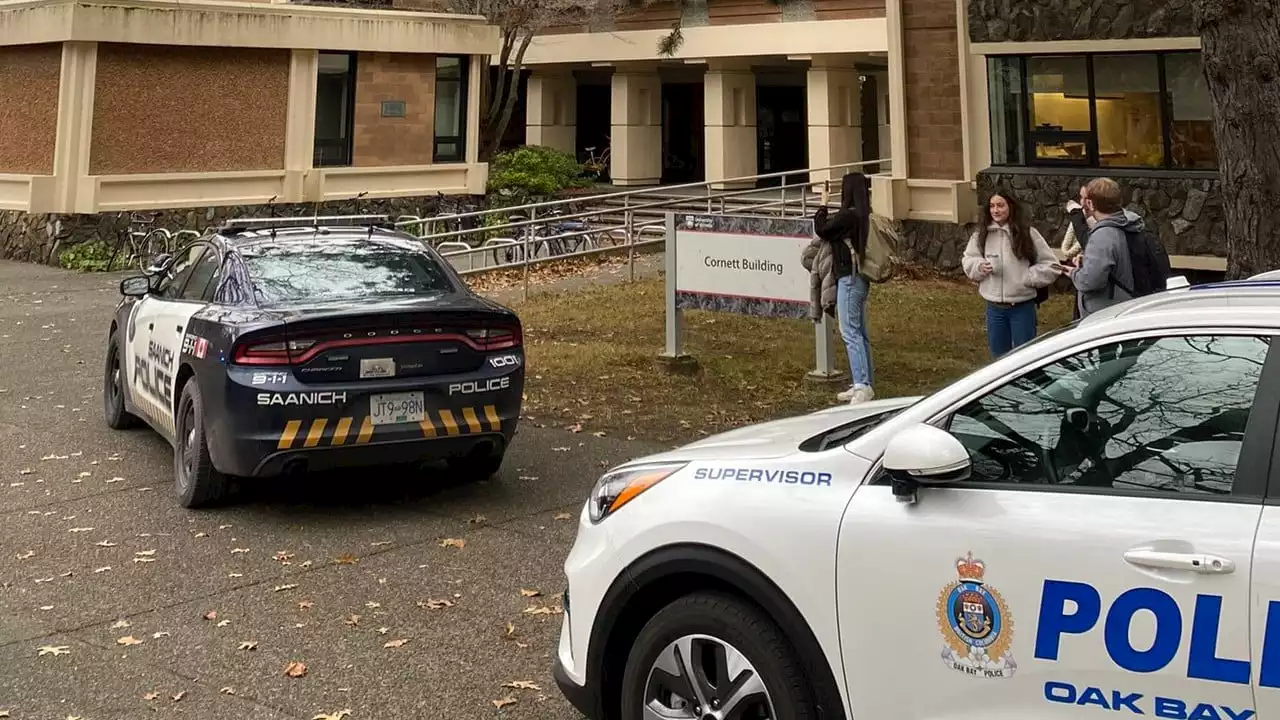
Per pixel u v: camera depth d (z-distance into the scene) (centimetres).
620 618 359
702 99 3203
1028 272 814
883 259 901
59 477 748
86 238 1952
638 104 3055
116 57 1975
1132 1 1462
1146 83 1499
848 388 989
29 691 442
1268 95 616
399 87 2384
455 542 618
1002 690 279
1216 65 630
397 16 2320
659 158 3128
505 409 673
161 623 511
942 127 1758
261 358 615
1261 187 621
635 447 822
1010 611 277
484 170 2538
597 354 1149
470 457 714
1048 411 297
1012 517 283
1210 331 279
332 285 695
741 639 323
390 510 680
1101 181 698
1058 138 1602
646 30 2875
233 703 433
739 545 323
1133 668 260
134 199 2009
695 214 1041
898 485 297
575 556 377
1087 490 282
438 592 548
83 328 1355
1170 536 262
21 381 1060
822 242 910
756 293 1005
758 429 399
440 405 650
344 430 625
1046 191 1597
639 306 1471
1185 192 1460
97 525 649
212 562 589
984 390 307
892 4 1759
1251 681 246
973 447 304
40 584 557
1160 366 284
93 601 536
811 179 2697
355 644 488
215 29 2055
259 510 680
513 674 459
